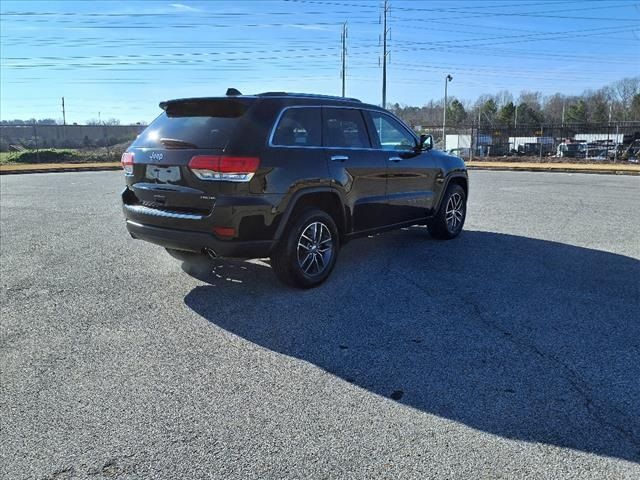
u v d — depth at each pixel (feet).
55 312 14.40
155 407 9.66
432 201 21.68
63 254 20.79
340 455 8.29
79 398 9.96
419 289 16.30
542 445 8.56
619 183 51.37
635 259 20.02
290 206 14.85
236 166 13.69
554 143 120.57
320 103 16.53
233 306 14.83
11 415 9.39
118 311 14.48
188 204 14.25
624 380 10.66
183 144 14.47
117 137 111.96
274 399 9.95
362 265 19.03
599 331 13.11
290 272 15.49
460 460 8.18
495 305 14.90
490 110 244.83
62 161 92.07
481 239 23.68
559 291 16.16
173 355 11.79
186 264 19.17
